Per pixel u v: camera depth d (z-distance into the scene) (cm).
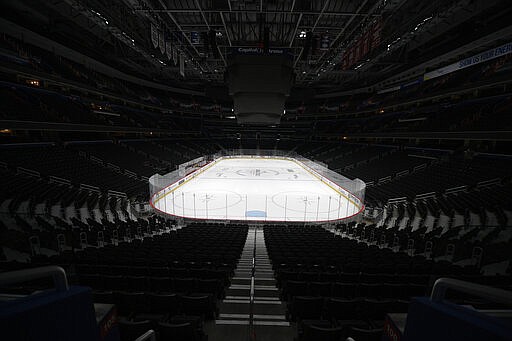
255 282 734
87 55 3119
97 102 3381
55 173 2123
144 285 600
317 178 3459
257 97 2419
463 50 2462
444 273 714
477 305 453
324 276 662
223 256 883
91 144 3206
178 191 2742
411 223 1628
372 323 462
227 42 2711
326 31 2480
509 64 2348
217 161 4650
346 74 4028
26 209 1478
